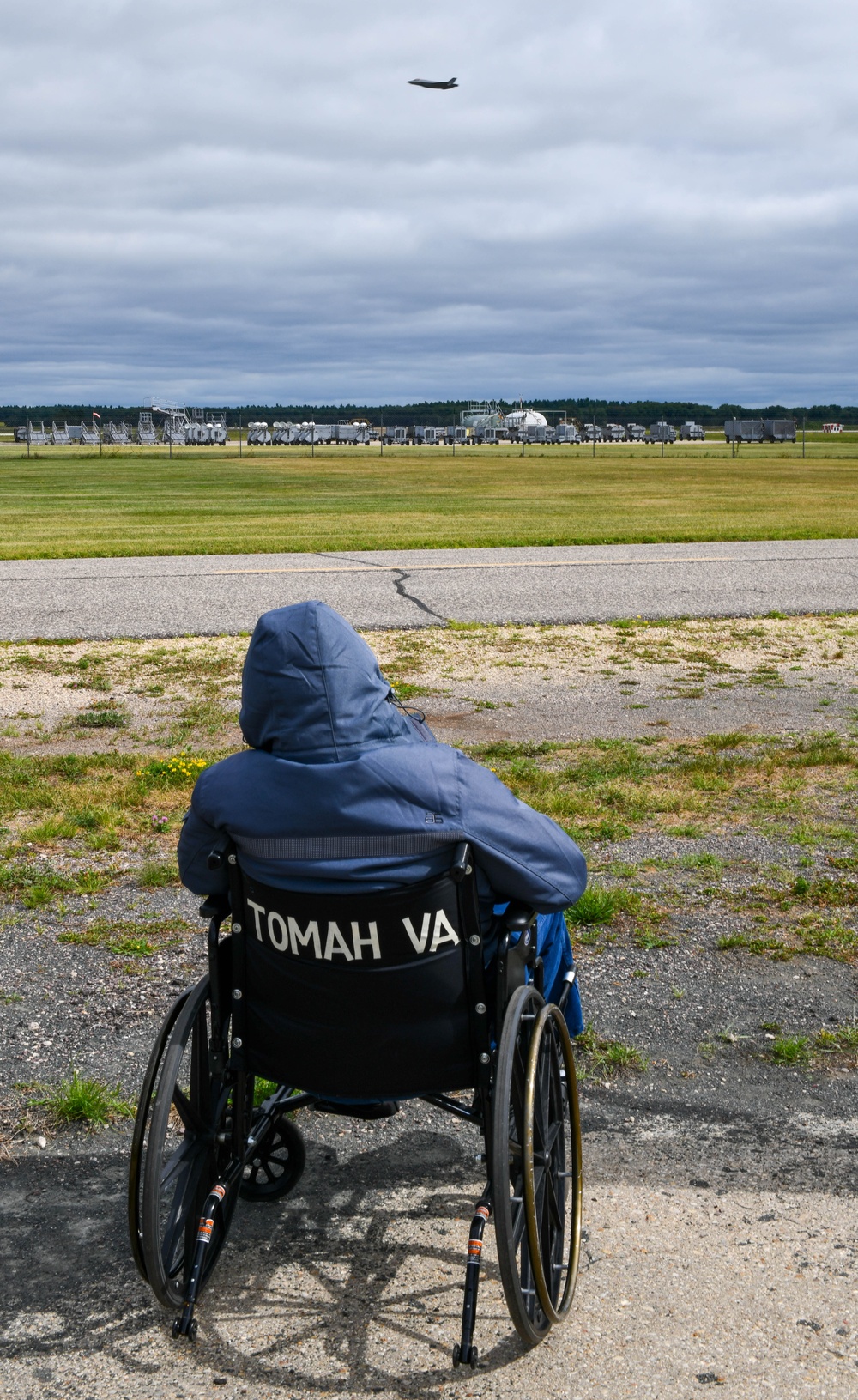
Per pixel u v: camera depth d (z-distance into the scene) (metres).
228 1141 2.58
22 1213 2.89
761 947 4.45
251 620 12.46
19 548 19.33
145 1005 4.01
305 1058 2.38
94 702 8.99
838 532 21.98
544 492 40.81
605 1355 2.36
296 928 2.27
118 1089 3.43
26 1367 2.35
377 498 36.81
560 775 6.81
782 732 7.99
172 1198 2.54
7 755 7.36
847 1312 2.49
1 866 5.35
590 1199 2.92
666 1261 2.67
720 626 12.24
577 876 2.41
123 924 4.70
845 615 12.88
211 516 28.17
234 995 2.42
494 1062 2.38
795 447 105.62
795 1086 3.50
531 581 15.20
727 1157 3.12
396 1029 2.31
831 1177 3.03
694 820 6.01
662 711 8.68
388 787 2.21
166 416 119.12
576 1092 2.65
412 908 2.23
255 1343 2.42
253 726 2.33
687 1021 3.90
